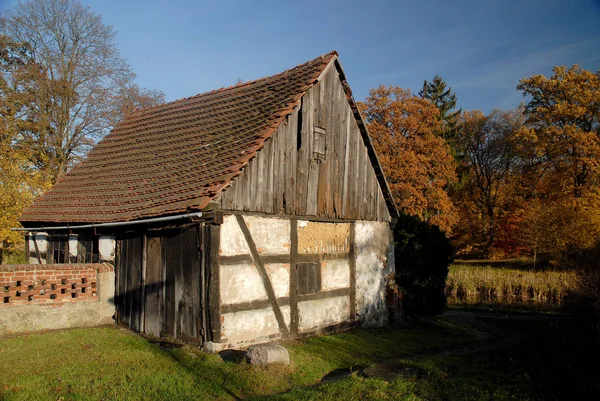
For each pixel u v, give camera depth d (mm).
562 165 33656
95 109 27688
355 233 12203
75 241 12742
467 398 6594
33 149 25719
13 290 9352
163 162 11883
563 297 19688
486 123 44625
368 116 34375
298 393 6551
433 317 14328
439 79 48562
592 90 32875
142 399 6148
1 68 25516
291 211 10367
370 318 12422
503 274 23688
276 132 10164
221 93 14320
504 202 41406
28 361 7488
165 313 9477
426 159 32188
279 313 9875
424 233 14312
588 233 27047
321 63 11539
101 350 8297
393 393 6688
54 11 25906
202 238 8828
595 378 7727
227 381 6938
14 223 18516
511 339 11820
